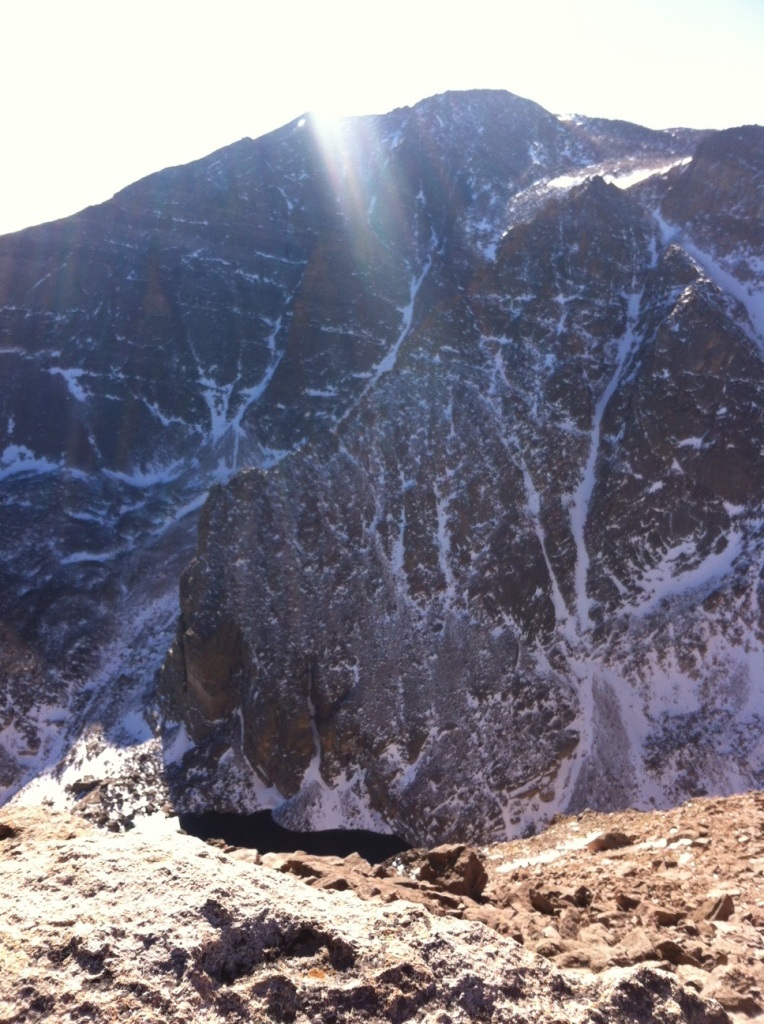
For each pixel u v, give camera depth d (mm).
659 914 8203
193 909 5004
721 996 5887
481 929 5520
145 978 4445
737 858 10836
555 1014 4898
